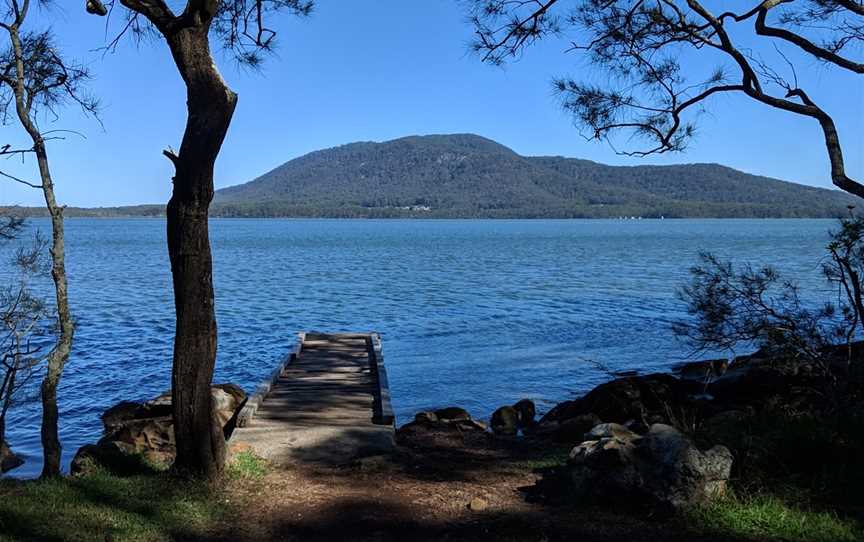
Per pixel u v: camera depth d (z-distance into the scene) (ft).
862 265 24.40
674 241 300.81
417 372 52.34
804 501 16.55
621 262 172.65
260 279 129.90
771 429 20.57
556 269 151.64
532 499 18.81
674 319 76.79
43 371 46.06
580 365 54.70
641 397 35.27
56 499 17.31
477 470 22.84
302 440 25.50
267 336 68.08
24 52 21.94
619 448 17.31
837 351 27.35
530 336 67.82
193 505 17.92
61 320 20.53
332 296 101.91
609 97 26.61
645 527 15.83
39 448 33.04
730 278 29.45
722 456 16.89
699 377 48.42
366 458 23.32
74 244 271.28
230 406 33.96
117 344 61.82
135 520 16.60
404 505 18.65
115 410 36.50
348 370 40.16
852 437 19.45
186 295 19.10
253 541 16.12
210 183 18.71
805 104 24.14
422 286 116.37
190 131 18.20
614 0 25.35
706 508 16.11
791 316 25.94
